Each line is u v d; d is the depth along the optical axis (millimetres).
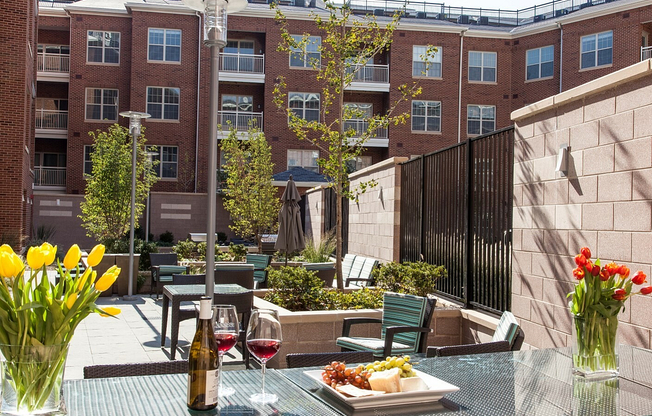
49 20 31031
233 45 31812
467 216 7965
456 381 2832
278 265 14805
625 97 4793
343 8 10688
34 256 1937
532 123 6184
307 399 2453
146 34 30156
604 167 5035
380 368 2695
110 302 12242
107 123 30359
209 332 2264
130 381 2648
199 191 30031
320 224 19000
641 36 27219
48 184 30828
